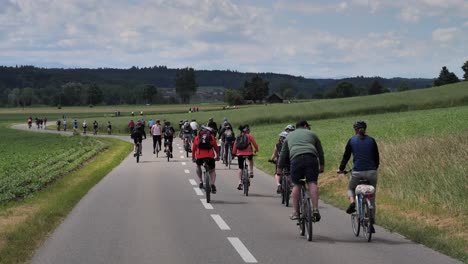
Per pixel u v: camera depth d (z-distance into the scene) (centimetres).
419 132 3497
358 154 954
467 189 1255
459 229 1003
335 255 824
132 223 1114
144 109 18562
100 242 922
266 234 996
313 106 9781
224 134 2555
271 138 4669
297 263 773
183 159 3131
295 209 980
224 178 2073
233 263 775
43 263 774
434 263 770
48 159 3128
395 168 1595
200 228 1057
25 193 1595
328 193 1561
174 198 1521
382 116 7575
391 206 1289
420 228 1005
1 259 768
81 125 9825
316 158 961
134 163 2856
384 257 809
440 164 1496
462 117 4700
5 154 3678
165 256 819
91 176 2100
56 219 1149
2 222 1108
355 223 989
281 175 1409
